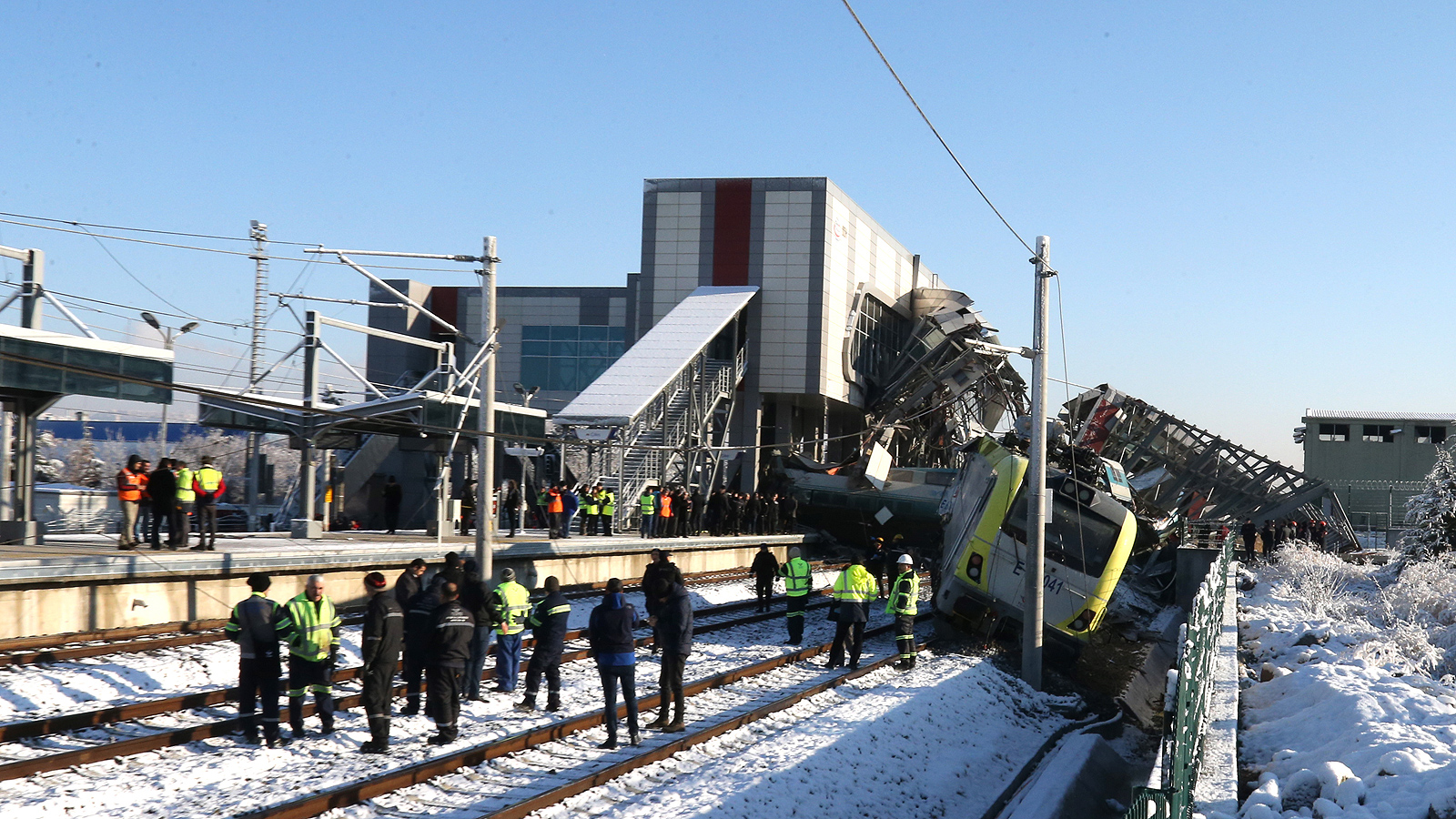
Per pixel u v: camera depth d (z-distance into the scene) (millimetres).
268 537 26750
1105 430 57594
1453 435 75188
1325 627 21359
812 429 65250
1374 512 76688
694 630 23266
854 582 19844
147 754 10984
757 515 42594
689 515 36969
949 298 62906
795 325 57594
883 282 67188
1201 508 59125
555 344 70062
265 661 11703
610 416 40938
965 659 21703
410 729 13070
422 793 10250
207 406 28328
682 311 53750
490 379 20125
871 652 22734
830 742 13289
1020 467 22688
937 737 15258
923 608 32812
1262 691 15930
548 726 12852
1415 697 13547
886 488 46062
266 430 28906
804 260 57781
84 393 21031
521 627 15312
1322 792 9695
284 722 13055
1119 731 18781
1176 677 14289
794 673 19078
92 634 16734
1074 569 22156
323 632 12234
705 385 50875
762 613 27531
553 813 9812
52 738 11344
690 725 14000
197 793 9977
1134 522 22312
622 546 32125
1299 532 57406
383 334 30188
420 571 14336
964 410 63000
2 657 14219
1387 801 9195
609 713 12414
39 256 22922
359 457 49844
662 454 44562
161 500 20641
